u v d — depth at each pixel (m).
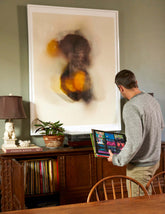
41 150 3.35
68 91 3.98
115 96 4.16
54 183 3.55
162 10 4.40
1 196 3.55
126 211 1.57
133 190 2.53
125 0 4.26
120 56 4.23
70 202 3.46
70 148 3.58
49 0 3.95
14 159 3.21
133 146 2.31
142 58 4.31
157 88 4.36
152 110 2.44
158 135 2.51
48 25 3.92
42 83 3.89
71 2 4.04
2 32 3.80
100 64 4.11
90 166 3.53
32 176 3.46
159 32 4.40
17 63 3.84
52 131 3.72
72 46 4.01
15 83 3.83
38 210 1.61
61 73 3.96
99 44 4.11
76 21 4.03
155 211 1.56
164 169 3.79
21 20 3.86
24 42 3.87
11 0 3.83
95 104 4.08
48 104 3.91
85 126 4.03
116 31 4.18
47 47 3.91
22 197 2.41
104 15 4.13
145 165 2.48
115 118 4.16
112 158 2.45
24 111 3.57
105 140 2.61
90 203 1.72
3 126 3.76
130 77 2.50
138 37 4.30
